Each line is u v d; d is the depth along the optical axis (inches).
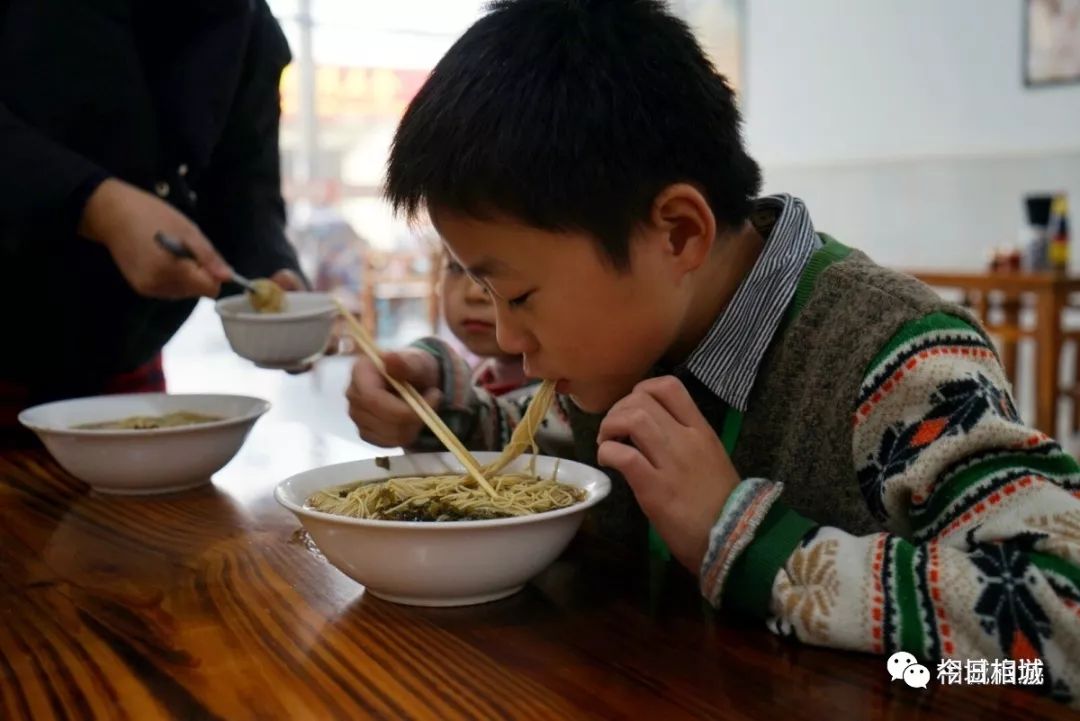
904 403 29.9
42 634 27.3
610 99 27.9
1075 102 157.2
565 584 30.9
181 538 36.2
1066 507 26.1
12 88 51.4
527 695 23.0
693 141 29.6
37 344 57.8
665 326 30.4
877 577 25.8
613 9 30.4
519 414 47.0
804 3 201.2
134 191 47.0
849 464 32.1
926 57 179.3
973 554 26.1
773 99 212.2
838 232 201.2
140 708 22.6
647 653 25.5
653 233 28.8
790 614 26.2
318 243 246.4
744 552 27.4
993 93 169.2
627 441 31.1
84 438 40.6
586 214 27.2
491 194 27.2
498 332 30.8
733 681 23.9
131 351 61.7
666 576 31.6
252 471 46.5
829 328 33.0
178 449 41.4
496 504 31.5
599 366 30.4
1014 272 140.1
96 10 52.7
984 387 28.8
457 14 243.8
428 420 38.7
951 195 178.1
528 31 29.2
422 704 22.5
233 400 48.9
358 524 27.1
